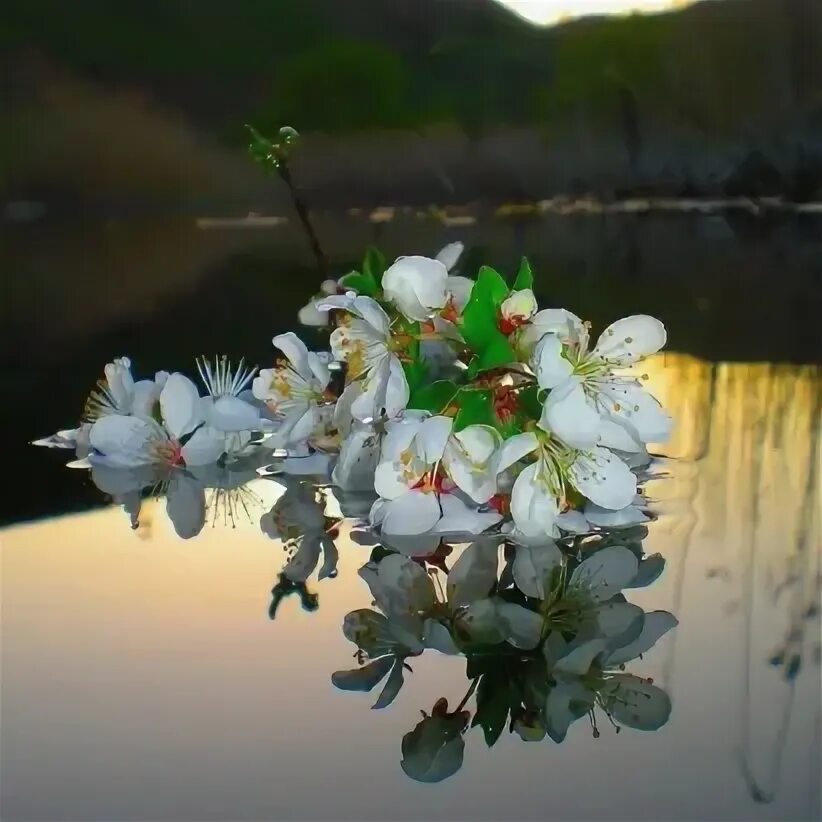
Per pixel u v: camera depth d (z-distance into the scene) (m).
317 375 0.26
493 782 0.15
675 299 0.67
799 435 0.32
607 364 0.22
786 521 0.24
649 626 0.19
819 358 0.46
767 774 0.15
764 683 0.17
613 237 1.12
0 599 0.20
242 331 0.58
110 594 0.20
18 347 0.54
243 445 0.30
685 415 0.35
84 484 0.28
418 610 0.19
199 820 0.14
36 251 1.12
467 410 0.21
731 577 0.21
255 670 0.17
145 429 0.29
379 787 0.15
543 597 0.20
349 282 0.25
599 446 0.22
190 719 0.16
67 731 0.16
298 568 0.21
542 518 0.21
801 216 1.31
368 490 0.26
